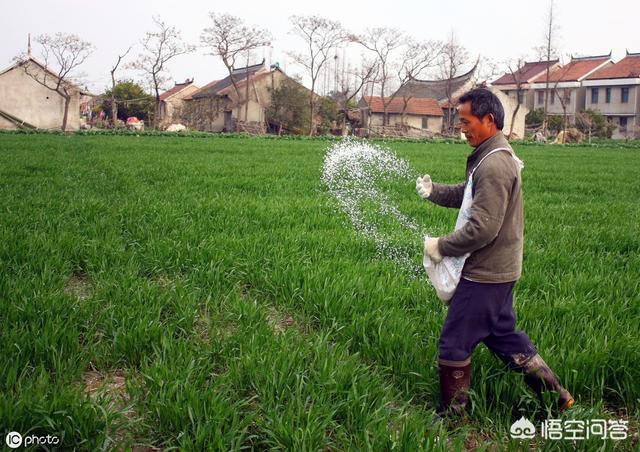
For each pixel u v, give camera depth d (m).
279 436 3.06
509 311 3.44
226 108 59.19
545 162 23.94
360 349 4.27
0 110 47.12
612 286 5.57
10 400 3.08
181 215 8.59
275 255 6.36
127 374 3.86
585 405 3.60
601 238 8.06
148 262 6.26
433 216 9.22
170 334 4.25
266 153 23.67
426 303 5.04
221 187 12.23
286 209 9.41
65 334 4.10
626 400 3.74
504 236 3.28
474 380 3.74
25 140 28.94
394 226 8.34
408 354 4.02
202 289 5.46
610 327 4.40
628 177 17.44
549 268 6.42
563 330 4.34
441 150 30.11
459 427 3.29
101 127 55.84
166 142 30.80
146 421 3.26
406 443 2.95
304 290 5.27
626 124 62.53
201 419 3.12
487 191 3.16
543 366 3.47
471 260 3.32
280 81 57.88
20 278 5.26
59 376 3.69
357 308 4.87
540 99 68.19
